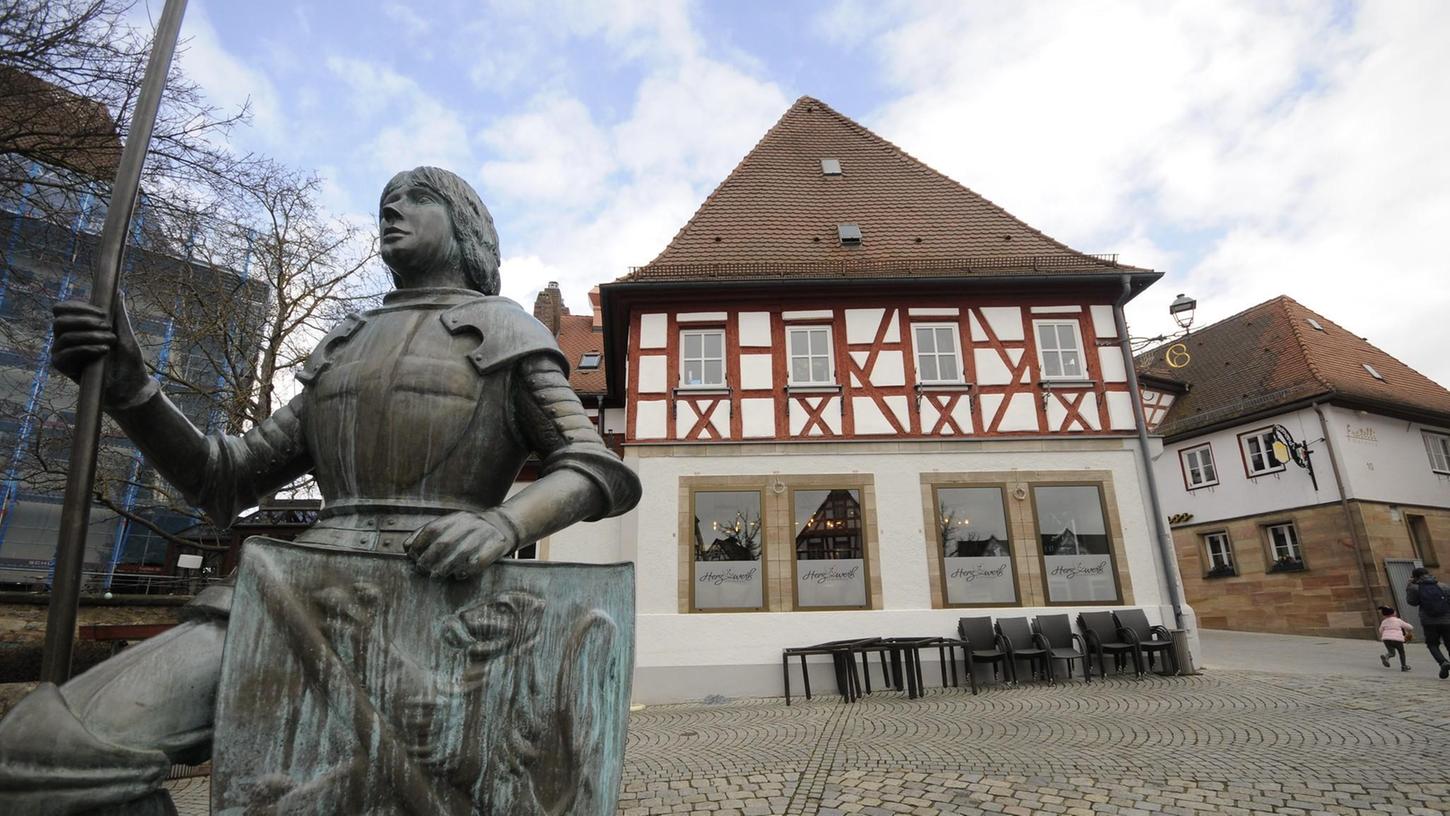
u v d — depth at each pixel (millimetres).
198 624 1111
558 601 1238
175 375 11195
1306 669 9961
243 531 11961
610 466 1294
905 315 11922
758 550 10750
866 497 10961
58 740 901
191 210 8281
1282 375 16969
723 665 10211
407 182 1518
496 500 1359
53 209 7426
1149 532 10859
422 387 1281
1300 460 15750
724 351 11797
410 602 1081
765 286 11672
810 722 7676
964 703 8391
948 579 10664
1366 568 14609
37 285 7848
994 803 4449
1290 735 5875
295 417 1454
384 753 1024
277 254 11539
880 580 10625
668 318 11938
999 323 11906
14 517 17906
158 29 1290
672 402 11484
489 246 1555
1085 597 10609
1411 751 5211
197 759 1059
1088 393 11555
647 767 5871
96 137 7195
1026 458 11133
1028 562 10688
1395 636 9820
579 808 1207
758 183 14961
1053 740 6117
